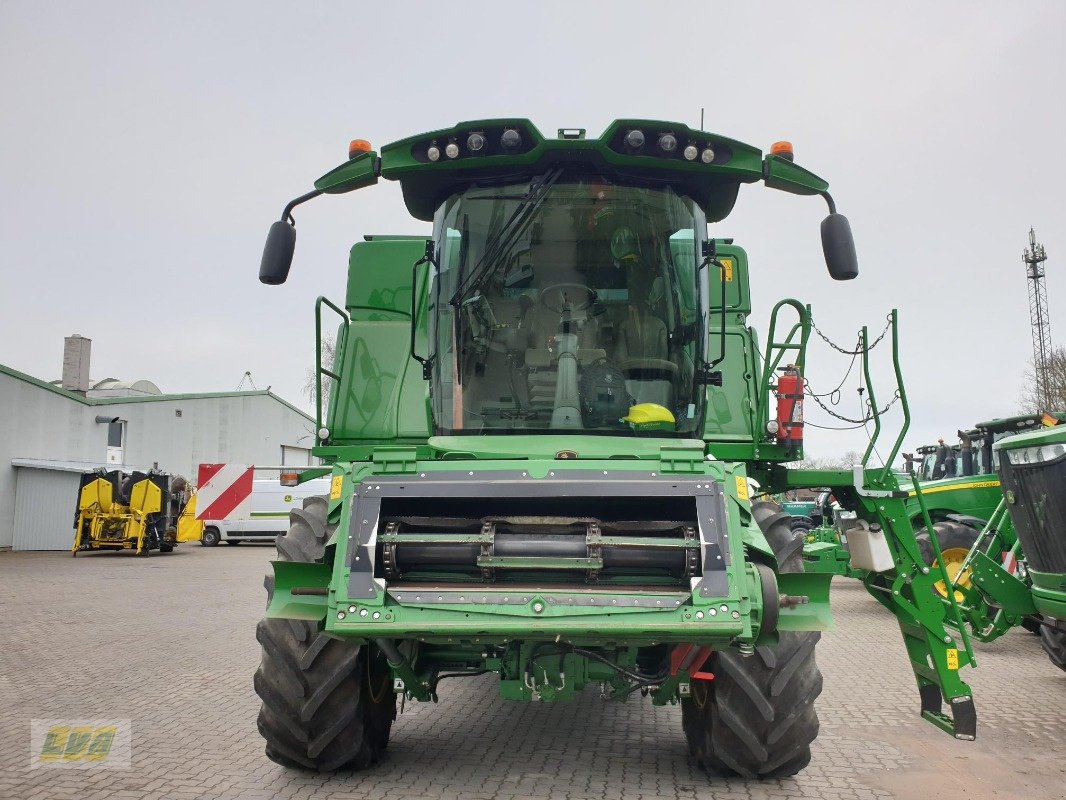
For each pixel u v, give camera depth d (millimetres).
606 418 5316
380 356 6805
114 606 13727
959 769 5371
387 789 4891
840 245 5168
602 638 3930
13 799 4695
